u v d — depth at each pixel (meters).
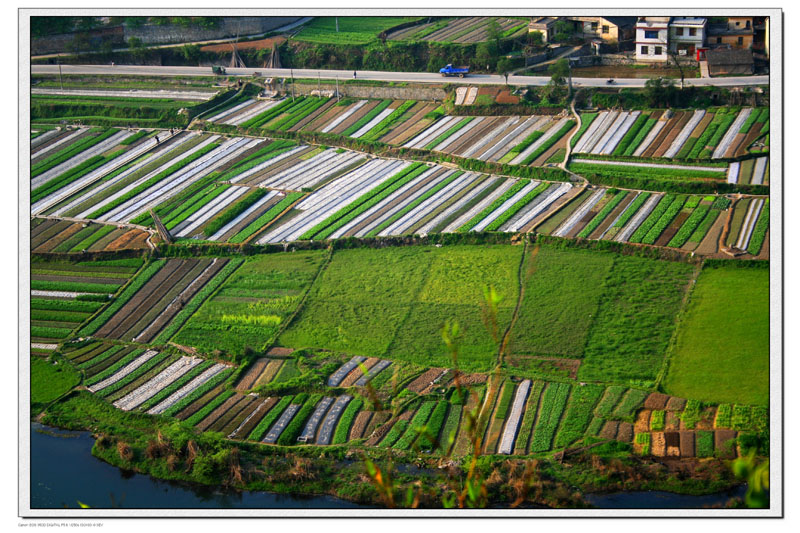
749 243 83.62
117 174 111.75
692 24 117.31
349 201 101.06
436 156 109.38
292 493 59.75
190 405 69.38
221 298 84.81
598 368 70.31
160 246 93.81
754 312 74.56
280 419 67.06
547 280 82.31
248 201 101.88
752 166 97.12
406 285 84.12
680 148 102.38
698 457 59.59
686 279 80.50
